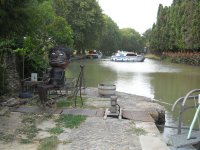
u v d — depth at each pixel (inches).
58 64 472.1
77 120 395.5
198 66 1995.6
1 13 334.3
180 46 2454.5
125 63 2149.4
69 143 321.1
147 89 840.3
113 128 370.3
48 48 649.0
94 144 319.0
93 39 2349.9
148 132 360.2
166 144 330.6
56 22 689.6
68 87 531.5
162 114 467.8
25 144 316.8
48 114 419.5
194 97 301.0
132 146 316.5
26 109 441.4
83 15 2162.9
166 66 1919.3
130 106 495.2
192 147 305.7
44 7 650.2
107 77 1091.3
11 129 357.7
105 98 547.2
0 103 457.7
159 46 3304.6
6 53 534.3
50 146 310.8
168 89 849.5
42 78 586.9
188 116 516.7
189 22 2226.9
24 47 592.7
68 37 713.0
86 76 1104.8
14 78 562.3
